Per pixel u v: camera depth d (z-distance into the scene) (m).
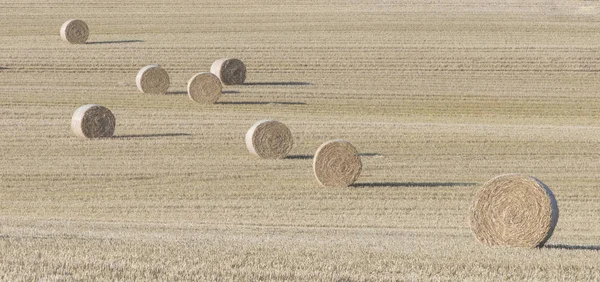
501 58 119.88
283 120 89.06
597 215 56.16
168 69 116.12
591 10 148.88
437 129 85.12
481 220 40.78
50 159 69.88
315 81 111.25
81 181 63.47
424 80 112.12
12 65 114.88
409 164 71.19
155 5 153.38
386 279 29.53
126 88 106.00
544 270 32.03
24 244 34.66
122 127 83.25
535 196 40.25
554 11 147.88
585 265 33.06
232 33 134.38
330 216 53.94
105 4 154.00
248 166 69.00
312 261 31.98
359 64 118.06
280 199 58.72
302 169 68.56
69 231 42.16
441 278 29.94
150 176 65.12
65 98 99.50
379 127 85.44
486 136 82.12
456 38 130.00
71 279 28.05
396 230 49.31
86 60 118.19
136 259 31.41
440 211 56.06
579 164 72.69
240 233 45.31
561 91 108.25
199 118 90.00
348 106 99.81
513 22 140.62
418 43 127.06
